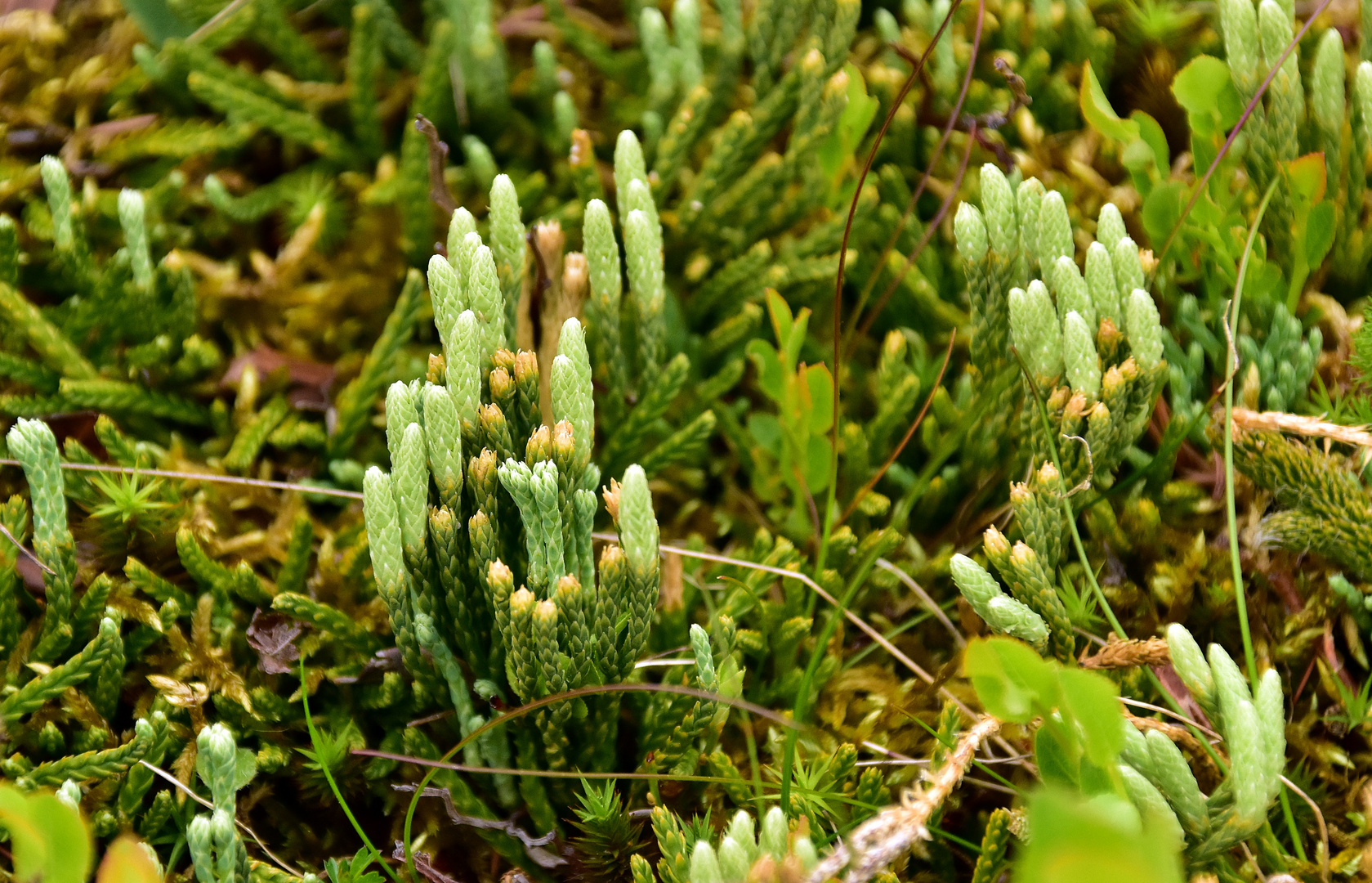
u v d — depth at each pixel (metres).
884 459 0.41
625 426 0.40
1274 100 0.39
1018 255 0.38
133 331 0.41
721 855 0.34
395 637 0.37
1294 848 0.37
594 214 0.38
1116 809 0.33
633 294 0.40
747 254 0.41
